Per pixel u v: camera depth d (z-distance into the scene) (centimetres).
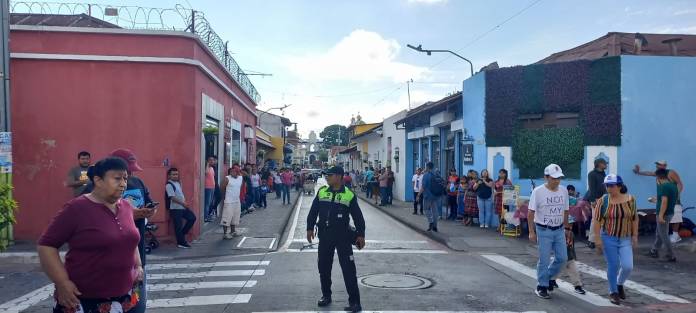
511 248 1249
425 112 2161
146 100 1265
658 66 1422
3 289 835
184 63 1269
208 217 1581
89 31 1247
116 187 386
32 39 1241
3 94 1144
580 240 1321
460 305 723
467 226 1620
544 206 766
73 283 372
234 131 2078
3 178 1130
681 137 1424
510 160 1567
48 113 1252
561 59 1870
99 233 375
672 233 1243
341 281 868
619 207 740
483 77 1634
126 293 398
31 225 1248
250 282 862
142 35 1259
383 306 715
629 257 740
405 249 1245
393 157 2991
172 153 1269
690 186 1424
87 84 1257
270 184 3256
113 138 1259
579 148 1464
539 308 713
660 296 785
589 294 794
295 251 1196
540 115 1538
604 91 1431
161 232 1241
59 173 1254
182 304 723
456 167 1973
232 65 1925
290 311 689
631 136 1412
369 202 2794
